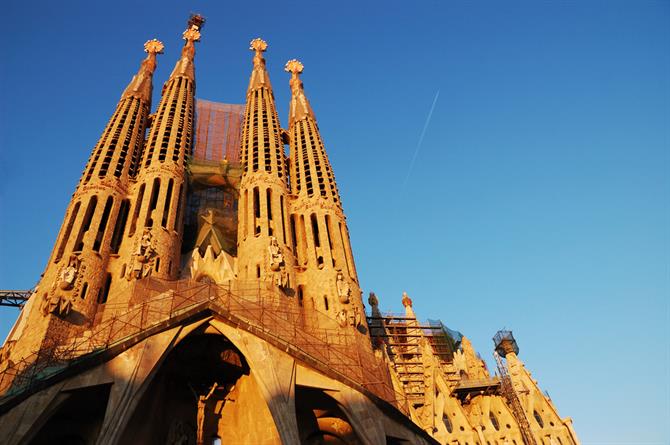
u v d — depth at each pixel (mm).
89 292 41562
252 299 42688
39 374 32750
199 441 38438
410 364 59000
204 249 54969
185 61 73625
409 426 37938
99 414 34312
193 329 35531
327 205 57250
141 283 41188
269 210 55594
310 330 43719
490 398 60094
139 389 31484
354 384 36250
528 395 59281
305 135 67438
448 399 54125
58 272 40969
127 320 36594
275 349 35969
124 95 63688
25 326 39750
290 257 51125
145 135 62406
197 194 62281
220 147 69500
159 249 46625
